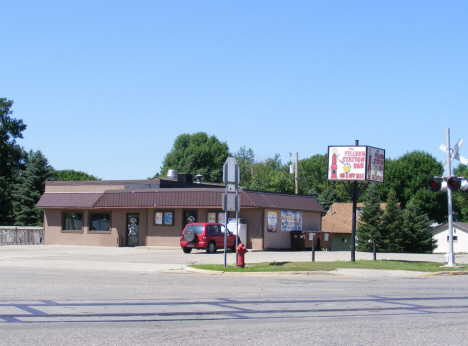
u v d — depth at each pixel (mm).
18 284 15094
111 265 22359
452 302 12703
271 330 8977
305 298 13070
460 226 60688
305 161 104562
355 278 19125
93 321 9555
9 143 67562
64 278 17047
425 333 8914
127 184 39188
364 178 23953
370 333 8859
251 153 117750
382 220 53344
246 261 24953
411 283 17406
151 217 37406
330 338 8414
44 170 58250
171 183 39469
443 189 23547
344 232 58688
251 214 35156
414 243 53250
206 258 26641
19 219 56625
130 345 7680
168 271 20266
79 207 39500
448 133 23516
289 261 24188
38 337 8078
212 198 35188
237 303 12008
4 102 67875
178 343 7871
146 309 10961
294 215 38125
